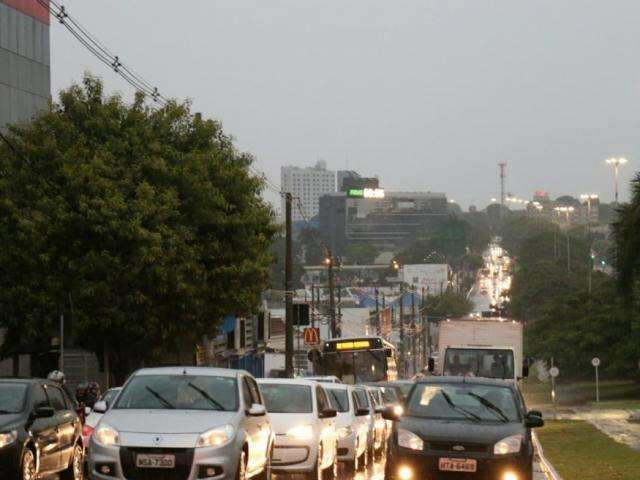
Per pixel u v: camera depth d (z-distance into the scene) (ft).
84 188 295.07
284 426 174.60
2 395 151.64
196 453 127.95
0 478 140.46
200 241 314.14
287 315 380.37
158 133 317.22
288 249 384.06
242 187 321.93
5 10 393.09
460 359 326.24
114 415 134.00
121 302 297.94
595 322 635.66
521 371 335.88
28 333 301.22
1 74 389.60
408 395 155.94
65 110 314.96
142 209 294.25
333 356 403.54
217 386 140.67
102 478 127.95
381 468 233.55
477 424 147.43
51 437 156.04
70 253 296.92
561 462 237.66
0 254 295.89
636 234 346.95
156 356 313.94
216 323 326.65
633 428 365.40
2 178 303.48
